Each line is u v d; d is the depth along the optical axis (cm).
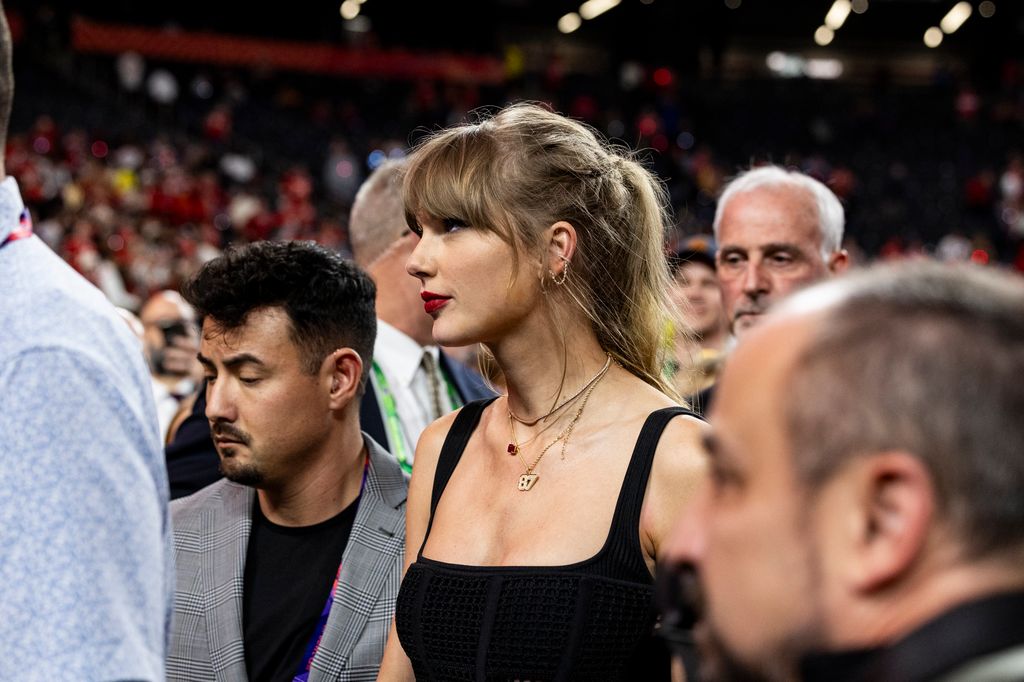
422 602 132
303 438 163
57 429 91
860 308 56
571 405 137
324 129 1988
